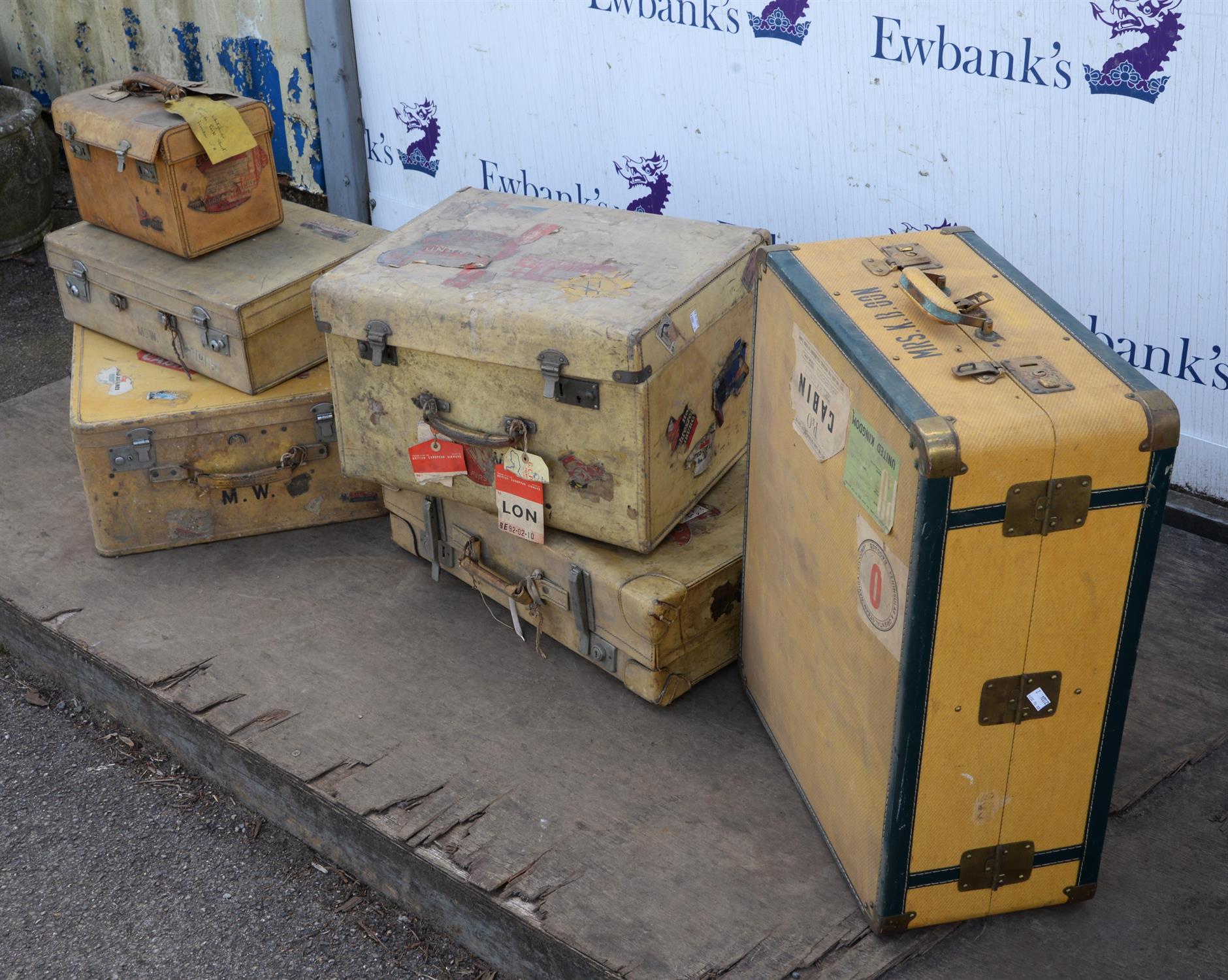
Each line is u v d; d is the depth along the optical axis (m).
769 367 2.26
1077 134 2.86
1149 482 1.72
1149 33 2.66
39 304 4.96
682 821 2.34
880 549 1.83
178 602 3.01
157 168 3.05
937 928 2.11
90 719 3.01
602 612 2.60
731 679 2.72
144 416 3.00
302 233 3.38
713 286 2.57
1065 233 2.99
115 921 2.48
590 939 2.11
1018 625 1.80
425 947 2.40
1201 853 2.23
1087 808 2.02
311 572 3.11
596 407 2.42
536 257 2.70
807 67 3.25
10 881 2.58
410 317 2.54
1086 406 1.71
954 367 1.81
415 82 4.30
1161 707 2.54
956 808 1.96
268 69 4.89
